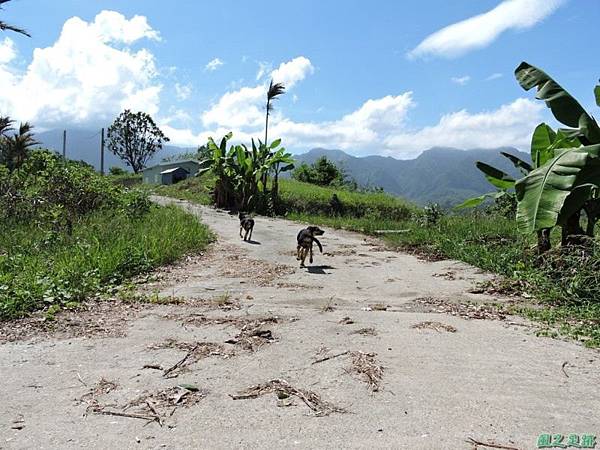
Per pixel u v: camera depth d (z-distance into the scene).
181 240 11.66
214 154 24.78
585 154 6.86
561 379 3.96
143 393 3.73
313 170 40.47
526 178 7.00
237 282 8.41
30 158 17.27
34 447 2.98
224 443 3.01
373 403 3.52
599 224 8.92
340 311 6.27
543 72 8.53
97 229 11.20
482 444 2.94
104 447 2.98
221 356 4.52
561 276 7.29
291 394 3.69
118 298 6.81
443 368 4.19
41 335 5.16
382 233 16.09
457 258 10.80
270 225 18.59
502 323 5.74
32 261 8.11
